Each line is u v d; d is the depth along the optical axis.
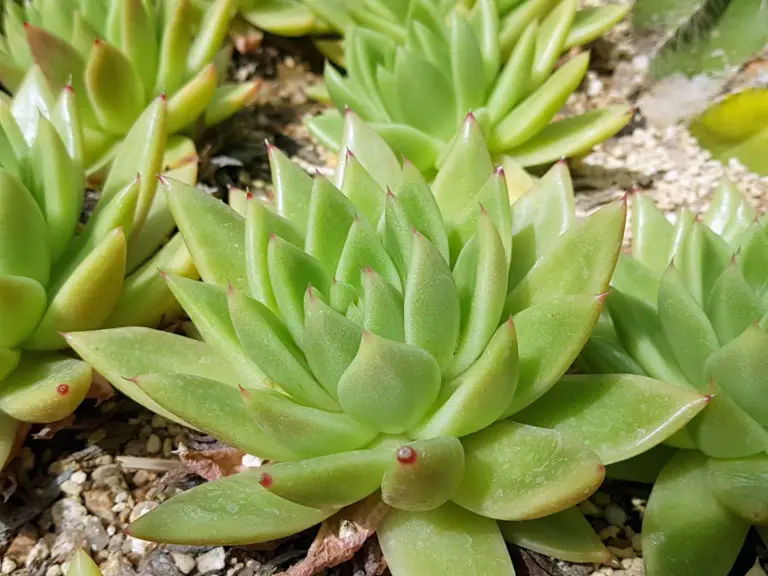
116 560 0.22
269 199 0.36
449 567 0.18
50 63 0.31
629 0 0.46
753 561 0.21
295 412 0.18
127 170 0.27
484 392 0.18
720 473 0.19
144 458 0.24
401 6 0.38
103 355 0.21
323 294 0.20
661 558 0.19
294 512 0.19
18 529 0.22
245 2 0.41
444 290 0.19
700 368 0.20
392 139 0.32
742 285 0.20
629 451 0.18
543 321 0.19
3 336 0.22
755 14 0.36
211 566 0.21
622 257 0.24
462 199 0.24
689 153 0.38
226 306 0.21
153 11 0.35
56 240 0.25
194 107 0.32
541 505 0.17
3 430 0.22
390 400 0.18
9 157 0.25
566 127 0.34
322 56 0.46
